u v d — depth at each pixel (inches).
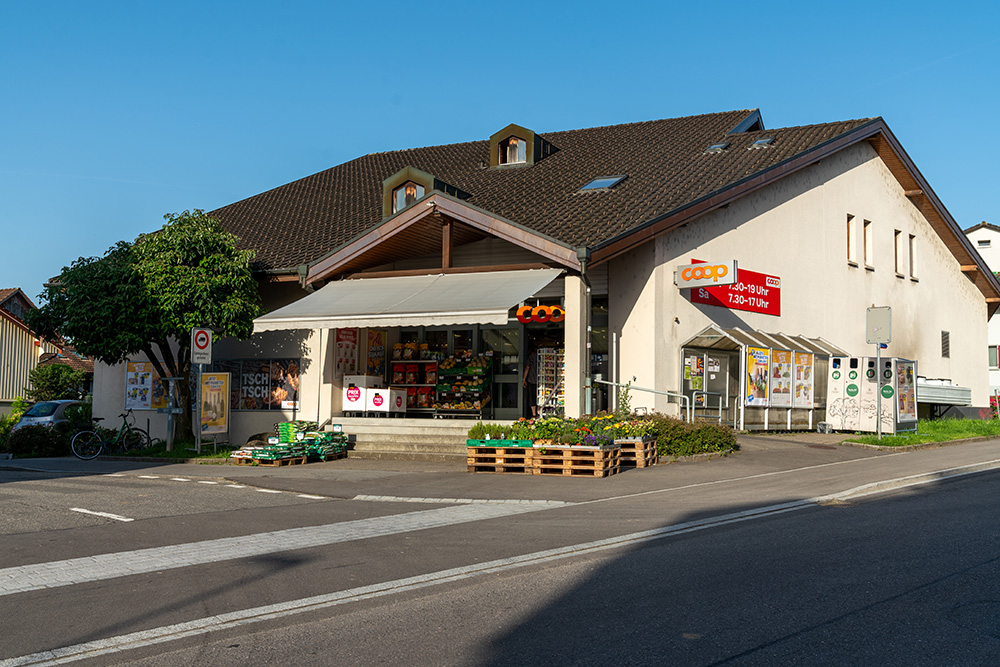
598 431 593.3
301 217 1029.8
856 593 257.3
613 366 776.3
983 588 259.3
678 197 783.7
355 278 807.1
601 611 247.0
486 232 725.3
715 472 577.9
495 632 229.9
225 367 879.7
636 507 442.3
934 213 1214.3
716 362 818.2
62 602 269.3
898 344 1136.2
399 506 468.4
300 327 709.9
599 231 716.7
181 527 404.2
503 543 353.1
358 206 1025.5
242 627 240.4
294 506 469.7
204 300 767.7
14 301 2046.0
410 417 860.6
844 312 1027.3
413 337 890.7
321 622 243.8
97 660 213.8
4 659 215.0
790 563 299.4
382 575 300.4
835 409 877.8
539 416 732.7
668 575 287.7
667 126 1112.2
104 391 937.5
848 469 575.2
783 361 840.9
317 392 836.0
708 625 229.9
